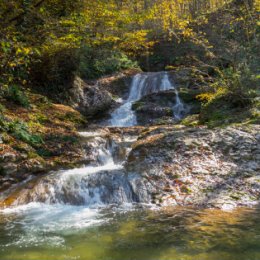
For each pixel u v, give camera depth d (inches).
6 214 185.3
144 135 327.9
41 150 285.4
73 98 504.4
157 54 791.7
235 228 145.3
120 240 139.9
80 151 301.0
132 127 418.9
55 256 127.2
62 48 402.3
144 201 196.1
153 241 136.9
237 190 196.2
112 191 206.8
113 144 325.4
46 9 334.3
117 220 167.2
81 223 165.5
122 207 190.4
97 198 204.5
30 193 213.2
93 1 338.0
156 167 226.7
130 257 123.6
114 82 623.2
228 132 266.2
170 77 602.5
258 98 335.3
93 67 644.1
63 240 143.2
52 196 209.8
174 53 749.9
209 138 259.0
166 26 428.1
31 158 258.1
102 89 577.6
